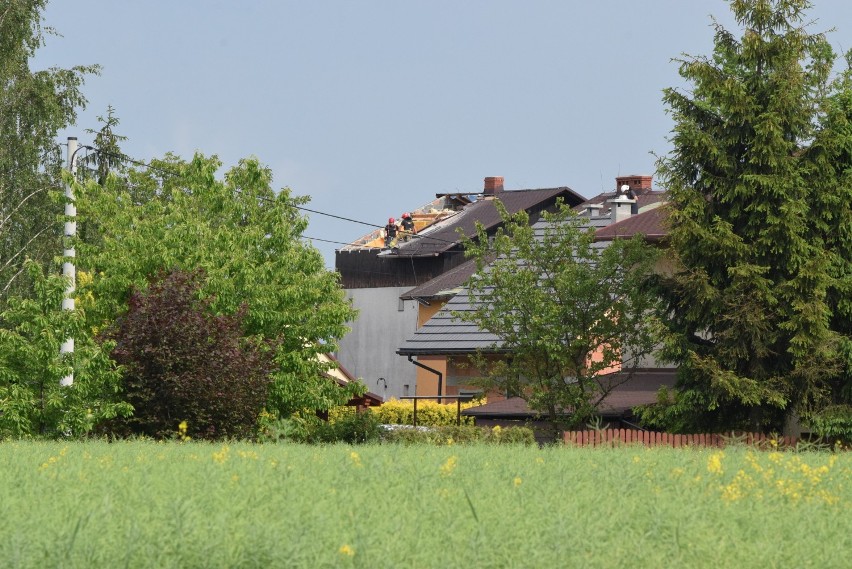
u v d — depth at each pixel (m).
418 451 52.41
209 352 81.25
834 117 90.69
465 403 134.12
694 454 51.66
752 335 87.69
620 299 97.88
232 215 108.88
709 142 90.69
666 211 93.00
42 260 118.94
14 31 117.69
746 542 26.34
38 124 119.38
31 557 22.39
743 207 91.38
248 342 86.94
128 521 25.69
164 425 79.75
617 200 153.12
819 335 86.81
